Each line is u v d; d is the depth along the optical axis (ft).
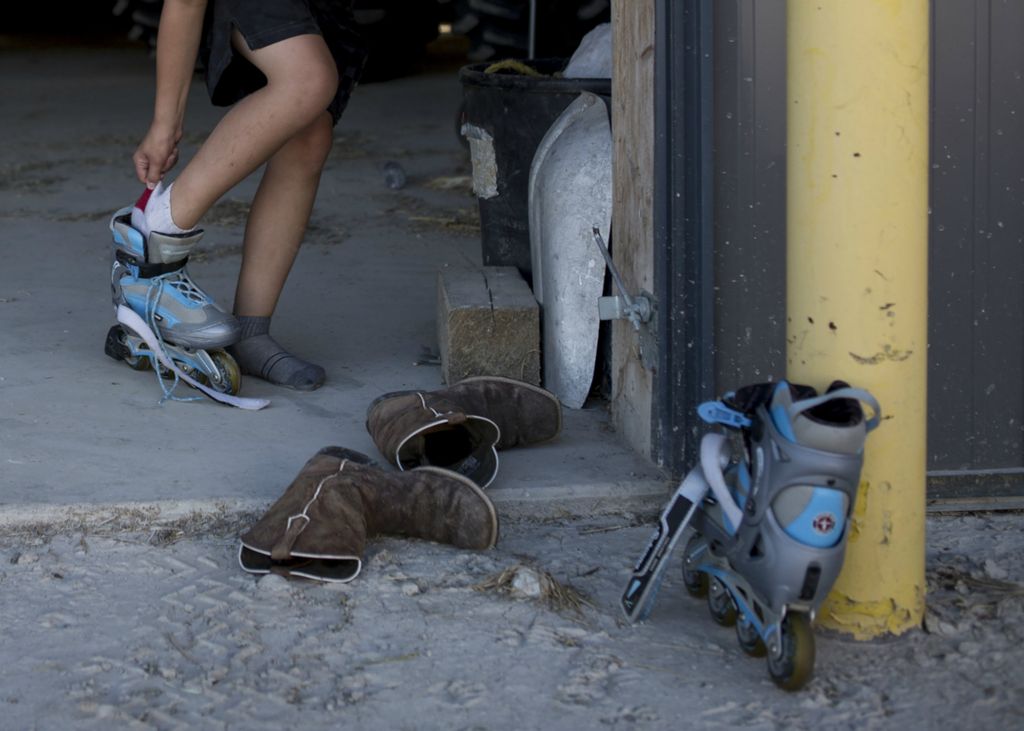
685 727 7.07
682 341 9.93
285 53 11.20
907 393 7.72
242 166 11.55
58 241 18.22
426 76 35.91
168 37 11.44
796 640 7.23
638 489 10.02
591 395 12.14
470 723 7.11
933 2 9.44
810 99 7.51
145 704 7.29
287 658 7.77
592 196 11.69
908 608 7.98
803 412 7.13
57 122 28.89
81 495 9.73
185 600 8.46
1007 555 9.20
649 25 9.91
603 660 7.76
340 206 20.48
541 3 26.40
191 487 9.93
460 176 22.76
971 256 9.80
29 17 50.42
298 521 8.74
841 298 7.59
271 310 12.68
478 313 11.73
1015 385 10.02
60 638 8.00
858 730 7.02
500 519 9.80
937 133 9.61
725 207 9.71
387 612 8.27
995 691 7.38
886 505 7.79
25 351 13.24
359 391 12.27
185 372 12.13
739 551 7.49
